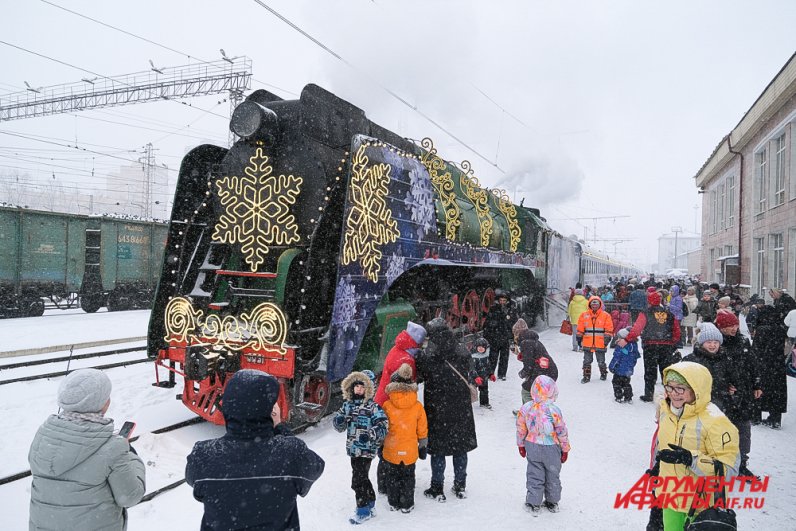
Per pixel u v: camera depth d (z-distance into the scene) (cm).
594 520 391
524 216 1430
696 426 283
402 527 376
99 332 1256
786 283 1605
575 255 2102
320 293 580
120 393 722
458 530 373
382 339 645
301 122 623
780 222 1672
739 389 431
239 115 603
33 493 229
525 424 408
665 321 705
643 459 512
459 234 896
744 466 454
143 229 1869
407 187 681
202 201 658
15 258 1527
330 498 419
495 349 832
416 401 396
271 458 213
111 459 229
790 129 1590
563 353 1116
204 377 529
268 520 207
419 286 855
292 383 538
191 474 212
